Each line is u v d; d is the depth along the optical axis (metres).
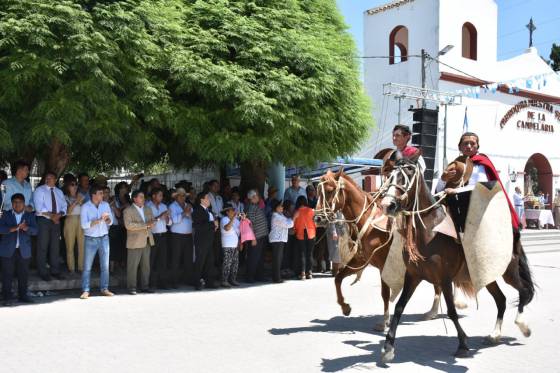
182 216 11.19
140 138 10.58
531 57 28.17
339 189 7.34
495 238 6.13
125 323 7.79
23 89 9.28
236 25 11.41
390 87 23.86
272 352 6.33
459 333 6.11
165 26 10.60
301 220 12.56
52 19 8.88
